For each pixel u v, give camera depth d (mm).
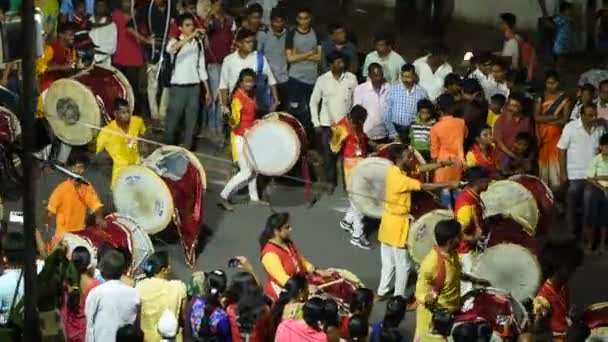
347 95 24438
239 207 24031
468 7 33125
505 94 24828
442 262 17562
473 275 19375
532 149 23422
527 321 17734
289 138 23391
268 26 25828
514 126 23250
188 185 21688
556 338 17734
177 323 17281
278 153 23391
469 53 25641
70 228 20969
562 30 30094
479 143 22594
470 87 23203
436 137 22562
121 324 16781
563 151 23234
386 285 20734
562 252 17984
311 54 25469
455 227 17547
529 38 32219
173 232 22688
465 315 17672
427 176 22625
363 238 22641
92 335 16812
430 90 25125
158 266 17547
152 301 17297
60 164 23500
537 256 19266
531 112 23734
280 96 25656
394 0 34219
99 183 24359
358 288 17641
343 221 23281
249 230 23141
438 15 32906
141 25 26844
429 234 20031
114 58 26953
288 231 18672
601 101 23516
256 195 24172
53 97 24469
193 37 25203
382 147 22672
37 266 16984
